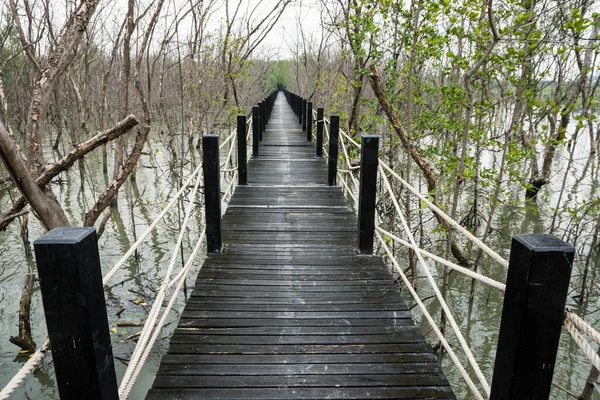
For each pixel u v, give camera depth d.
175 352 2.67
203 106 13.99
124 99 7.15
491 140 7.27
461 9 6.07
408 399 2.31
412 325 3.00
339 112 13.85
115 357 5.32
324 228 4.86
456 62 6.46
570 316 1.39
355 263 3.96
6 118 5.55
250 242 4.45
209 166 3.93
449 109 7.39
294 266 3.89
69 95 16.16
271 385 2.40
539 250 1.37
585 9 6.77
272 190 6.54
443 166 7.77
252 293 3.40
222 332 2.89
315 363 2.59
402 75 7.80
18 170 2.75
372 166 3.93
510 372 1.52
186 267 3.29
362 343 2.79
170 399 2.28
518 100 6.45
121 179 4.26
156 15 7.03
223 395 2.32
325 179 7.33
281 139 12.05
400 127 7.08
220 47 13.66
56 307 1.46
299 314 3.11
